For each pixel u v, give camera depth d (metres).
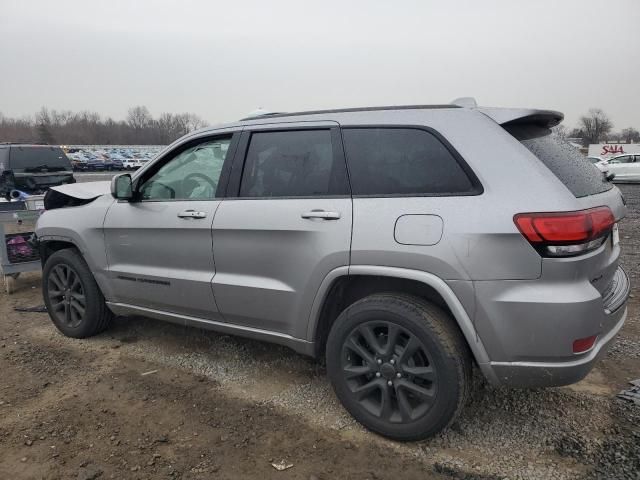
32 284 6.37
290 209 3.06
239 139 3.44
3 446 2.87
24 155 13.69
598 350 2.55
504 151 2.61
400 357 2.76
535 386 2.57
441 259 2.57
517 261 2.45
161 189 3.83
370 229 2.77
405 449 2.80
